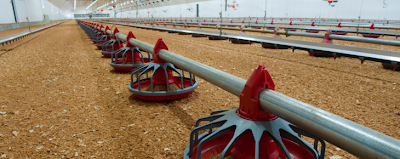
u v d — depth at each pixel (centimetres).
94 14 7850
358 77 379
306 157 143
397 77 377
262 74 127
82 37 1288
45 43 996
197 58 571
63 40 1124
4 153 168
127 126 212
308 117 99
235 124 128
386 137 76
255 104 125
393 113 233
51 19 4681
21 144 181
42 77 407
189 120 224
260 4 3359
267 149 128
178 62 222
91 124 216
